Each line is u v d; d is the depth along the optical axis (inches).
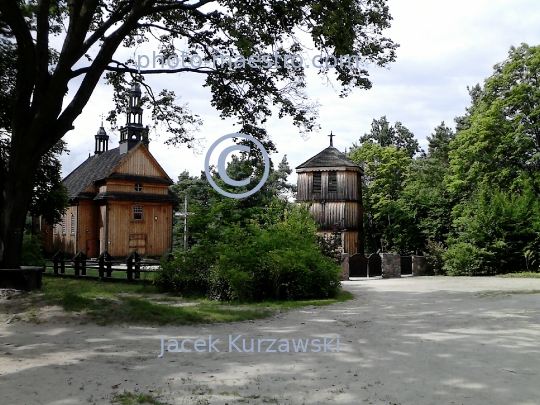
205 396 198.4
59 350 281.3
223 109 663.1
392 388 211.9
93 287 649.6
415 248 1648.6
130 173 1768.0
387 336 327.9
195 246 601.0
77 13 469.4
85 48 526.6
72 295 426.9
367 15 555.5
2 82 597.3
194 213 610.5
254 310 447.8
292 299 544.1
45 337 317.4
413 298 573.9
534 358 265.9
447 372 237.6
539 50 1253.1
